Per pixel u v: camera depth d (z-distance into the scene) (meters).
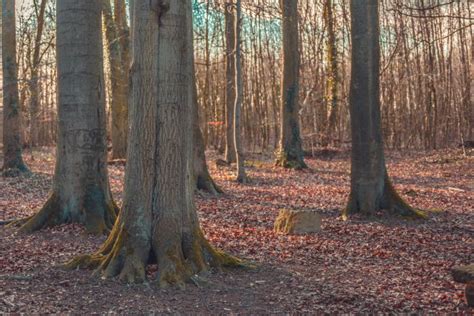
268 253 9.32
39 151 34.66
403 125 35.94
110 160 24.11
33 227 10.56
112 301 6.48
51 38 25.83
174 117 7.31
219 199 15.51
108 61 24.48
